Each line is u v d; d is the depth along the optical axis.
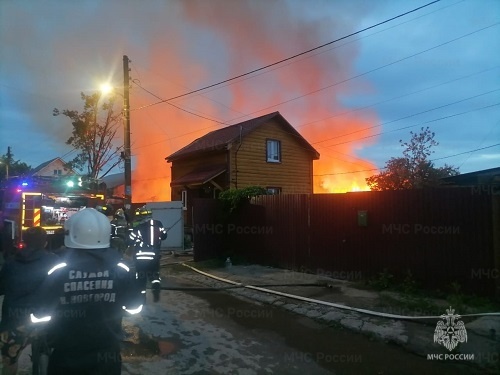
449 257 7.35
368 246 8.64
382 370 4.55
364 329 5.80
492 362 4.57
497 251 6.77
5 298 3.96
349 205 9.07
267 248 11.29
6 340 3.91
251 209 11.92
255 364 4.71
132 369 4.49
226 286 8.96
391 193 8.27
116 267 2.62
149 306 7.32
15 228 11.87
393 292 7.66
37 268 3.96
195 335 5.71
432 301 6.97
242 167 19.44
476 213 7.05
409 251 7.93
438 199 7.54
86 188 13.57
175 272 11.05
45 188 12.62
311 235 9.95
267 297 7.84
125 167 15.16
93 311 2.49
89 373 2.42
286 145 21.69
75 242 2.57
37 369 3.09
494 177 10.95
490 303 6.65
